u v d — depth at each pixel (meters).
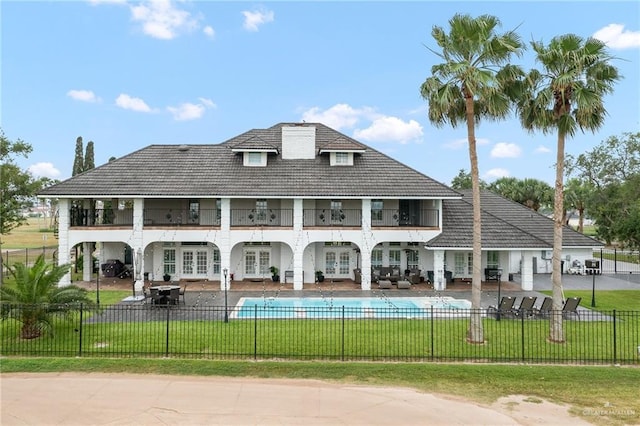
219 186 29.45
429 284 30.62
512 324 18.92
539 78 16.73
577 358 14.34
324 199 31.59
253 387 11.84
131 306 22.20
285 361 13.90
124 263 33.84
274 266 32.47
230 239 29.41
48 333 15.85
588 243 34.50
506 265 32.59
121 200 33.62
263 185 29.66
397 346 15.55
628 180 52.31
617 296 26.28
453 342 16.17
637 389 11.86
